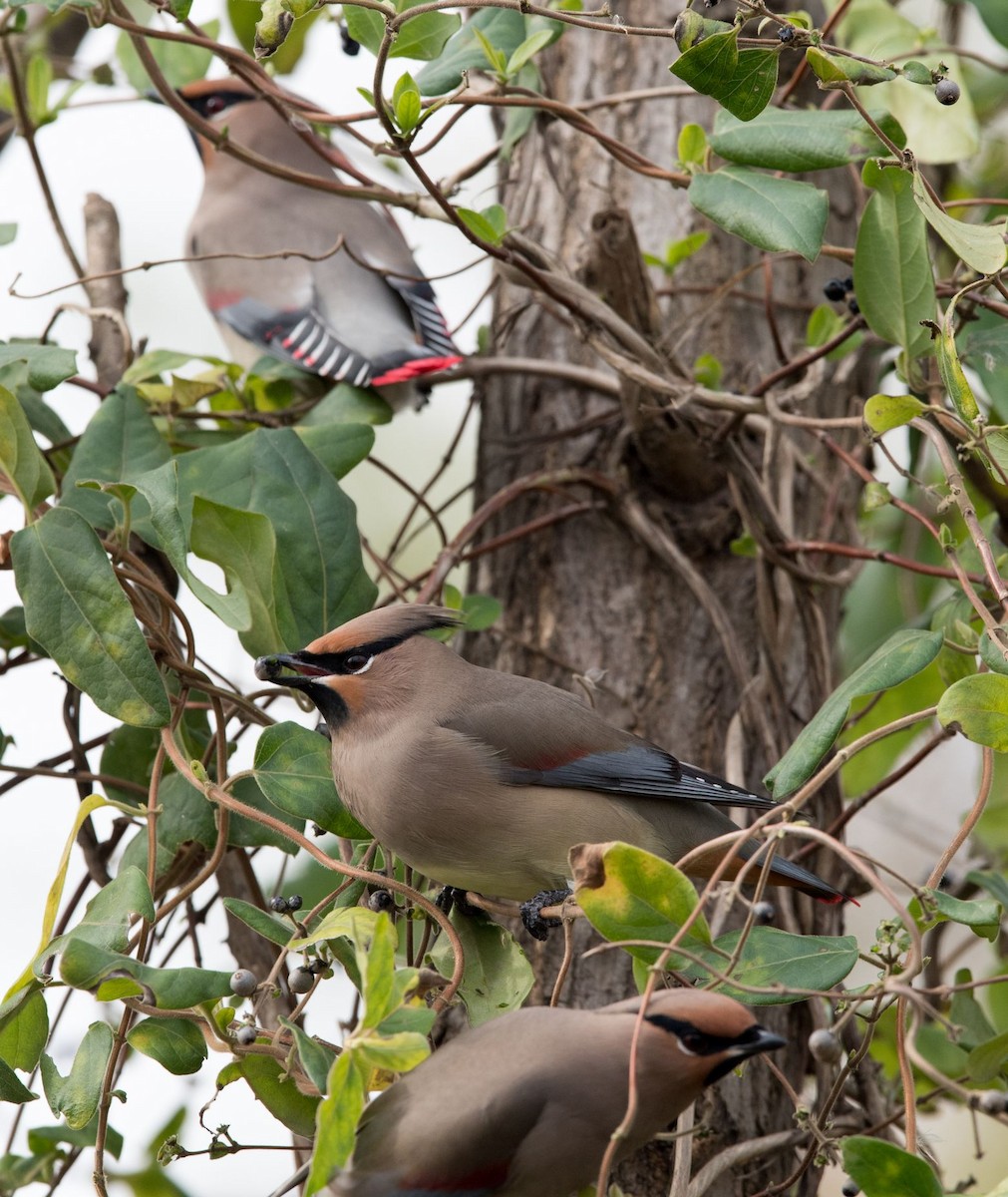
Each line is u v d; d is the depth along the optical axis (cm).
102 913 622
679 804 773
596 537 913
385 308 1033
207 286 1080
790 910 812
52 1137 762
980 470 913
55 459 873
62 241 981
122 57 1023
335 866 644
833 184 995
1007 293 696
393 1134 555
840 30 988
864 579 1123
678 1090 564
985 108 1176
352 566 762
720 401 827
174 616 823
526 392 968
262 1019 782
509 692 756
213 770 781
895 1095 823
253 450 774
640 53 978
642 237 965
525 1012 588
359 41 746
